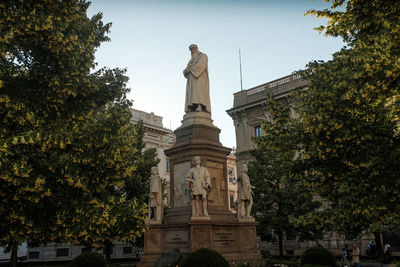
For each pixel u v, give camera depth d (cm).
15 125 1081
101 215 1167
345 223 1223
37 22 1138
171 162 1705
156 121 4709
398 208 1006
